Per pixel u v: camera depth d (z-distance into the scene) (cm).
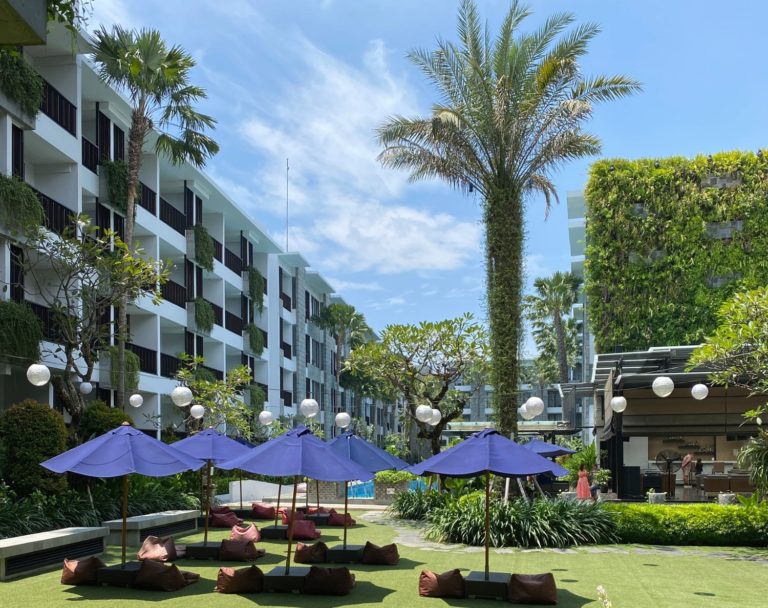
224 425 3192
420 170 1833
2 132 1789
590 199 3303
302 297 5188
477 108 1744
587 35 1733
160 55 2152
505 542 1435
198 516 1800
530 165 1753
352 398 6962
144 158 2888
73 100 2183
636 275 3203
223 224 3734
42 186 2180
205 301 3294
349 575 995
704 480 2094
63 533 1198
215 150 2361
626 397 2544
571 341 6197
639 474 1998
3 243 1791
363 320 6744
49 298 2088
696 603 917
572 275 5409
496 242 1706
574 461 2873
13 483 1416
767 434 1489
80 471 954
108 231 1762
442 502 1994
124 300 1933
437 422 2042
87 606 894
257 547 1462
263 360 4359
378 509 2375
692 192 3184
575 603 930
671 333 3147
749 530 1442
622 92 1730
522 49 1769
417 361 2098
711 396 2477
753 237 3106
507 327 1681
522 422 2767
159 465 988
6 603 908
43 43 405
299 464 959
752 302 1393
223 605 910
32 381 1362
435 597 968
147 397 2822
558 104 1720
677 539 1458
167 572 1001
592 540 1466
